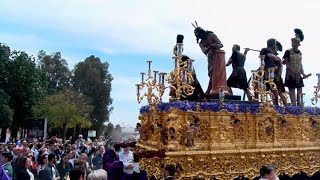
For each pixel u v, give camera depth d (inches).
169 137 488.7
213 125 523.2
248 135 557.0
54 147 746.2
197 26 632.4
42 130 1604.3
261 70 598.9
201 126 516.1
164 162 480.4
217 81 600.1
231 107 540.4
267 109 576.1
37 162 580.1
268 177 366.9
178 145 490.3
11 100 1764.3
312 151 634.8
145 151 499.2
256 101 615.5
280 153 582.2
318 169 640.4
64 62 2967.5
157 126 531.5
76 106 2191.2
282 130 605.9
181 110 497.0
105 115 2758.4
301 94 729.6
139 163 562.6
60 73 2918.3
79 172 260.5
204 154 501.0
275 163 574.6
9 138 1958.7
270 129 580.4
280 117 601.9
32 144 845.2
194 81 578.6
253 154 546.9
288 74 717.3
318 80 711.7
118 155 671.8
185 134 496.7
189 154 487.8
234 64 655.8
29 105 1838.1
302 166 615.5
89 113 2391.7
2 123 1641.2
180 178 481.7
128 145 649.0
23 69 1798.7
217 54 604.1
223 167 519.2
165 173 452.1
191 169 493.0
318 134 669.9
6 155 435.5
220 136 526.9
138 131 629.6
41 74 2124.8
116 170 592.7
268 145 574.6
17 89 1784.0
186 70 517.7
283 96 693.9
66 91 2277.3
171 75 519.8
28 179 429.1
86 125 2230.6
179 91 512.1
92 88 2689.5
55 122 2074.3
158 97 550.3
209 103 521.7
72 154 663.8
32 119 1624.0
